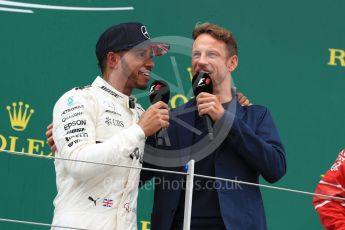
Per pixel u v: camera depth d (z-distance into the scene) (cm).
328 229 1483
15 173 1742
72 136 1318
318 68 1888
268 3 1902
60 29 1820
